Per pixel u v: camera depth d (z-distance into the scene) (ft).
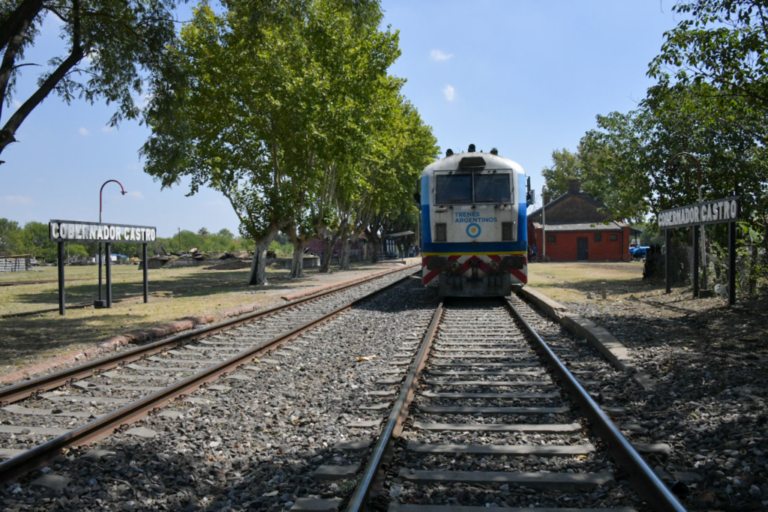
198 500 12.50
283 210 75.61
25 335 33.71
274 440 16.17
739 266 43.14
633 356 24.16
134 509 11.98
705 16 33.45
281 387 21.91
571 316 34.71
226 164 76.43
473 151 50.65
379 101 91.09
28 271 171.63
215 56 68.95
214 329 34.04
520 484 12.42
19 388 20.13
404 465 13.52
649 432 15.31
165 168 43.65
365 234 195.62
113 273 134.21
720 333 28.48
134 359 26.30
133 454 14.71
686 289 49.49
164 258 180.96
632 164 61.16
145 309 48.01
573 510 11.09
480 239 47.09
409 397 18.67
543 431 15.76
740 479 12.05
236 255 186.39
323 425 17.12
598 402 18.28
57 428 17.13
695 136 55.16
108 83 38.99
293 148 77.61
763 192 52.08
